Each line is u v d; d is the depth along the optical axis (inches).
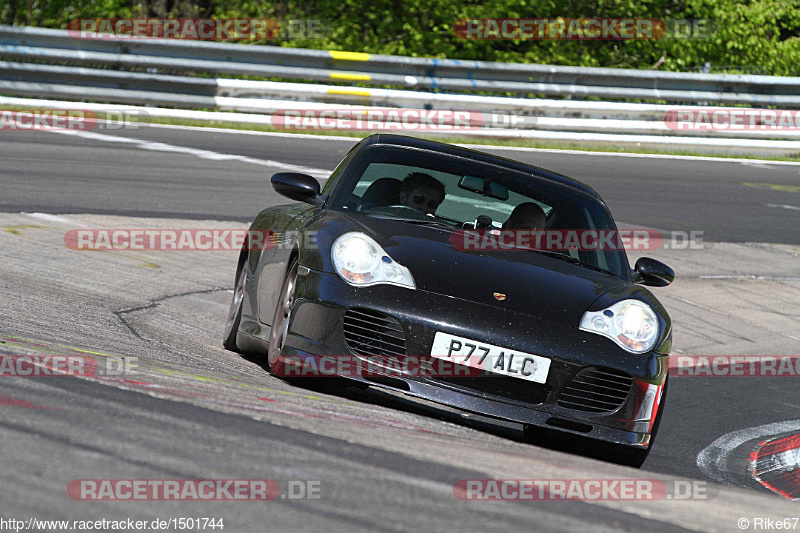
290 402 461.4
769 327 1075.9
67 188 1215.6
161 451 316.5
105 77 1839.3
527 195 674.2
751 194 1812.3
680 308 1096.8
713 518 366.6
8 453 289.4
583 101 2169.0
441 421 530.0
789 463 645.9
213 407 398.6
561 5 2829.7
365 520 278.5
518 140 2078.0
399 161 676.7
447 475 350.0
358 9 2770.7
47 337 550.0
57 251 916.6
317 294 530.3
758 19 3031.5
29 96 1798.7
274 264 621.0
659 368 538.6
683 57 2962.6
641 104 2185.0
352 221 591.5
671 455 631.2
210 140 1722.4
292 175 652.1
